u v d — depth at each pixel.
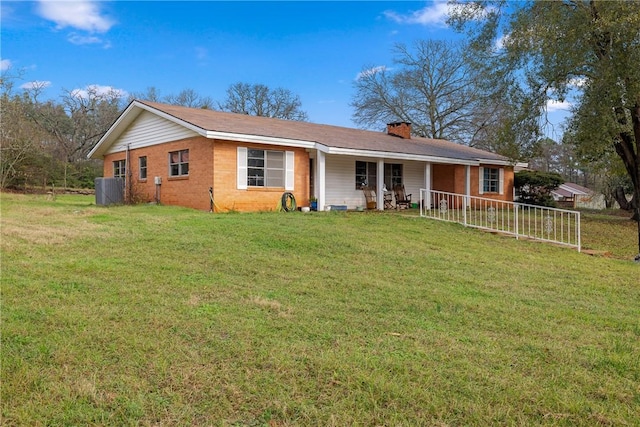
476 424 2.78
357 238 9.84
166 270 6.47
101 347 3.77
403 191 19.66
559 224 16.66
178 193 15.76
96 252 7.51
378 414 2.86
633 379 3.46
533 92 14.57
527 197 26.50
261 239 8.99
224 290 5.61
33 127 30.50
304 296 5.51
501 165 22.81
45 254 7.28
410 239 10.46
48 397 2.97
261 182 14.98
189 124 14.02
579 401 3.05
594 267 8.75
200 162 14.62
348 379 3.30
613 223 18.58
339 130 20.25
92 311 4.62
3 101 27.11
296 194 15.78
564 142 15.84
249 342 3.94
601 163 21.50
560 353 3.93
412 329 4.45
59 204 17.47
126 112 17.61
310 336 4.15
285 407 2.91
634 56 11.58
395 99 36.88
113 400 2.95
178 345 3.84
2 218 11.34
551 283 7.02
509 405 3.00
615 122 12.85
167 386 3.16
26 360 3.49
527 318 4.98
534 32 13.07
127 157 18.56
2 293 5.14
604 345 4.20
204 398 3.02
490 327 4.63
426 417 2.85
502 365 3.65
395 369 3.50
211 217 11.91
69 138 42.72
